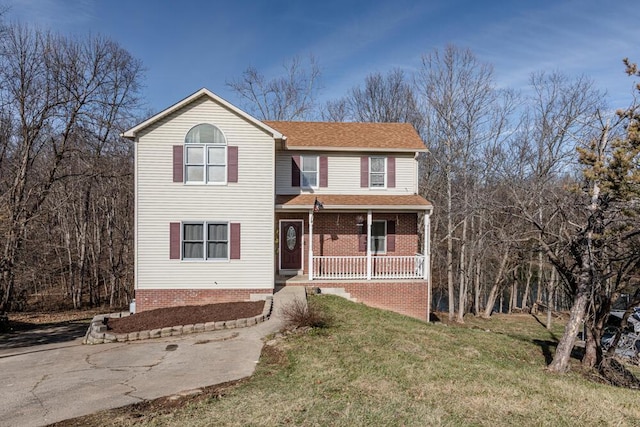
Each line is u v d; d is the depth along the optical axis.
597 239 10.52
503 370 8.94
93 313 23.02
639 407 6.96
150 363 8.76
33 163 23.14
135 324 11.95
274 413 5.86
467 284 24.59
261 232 14.47
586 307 12.06
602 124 11.78
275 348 9.55
